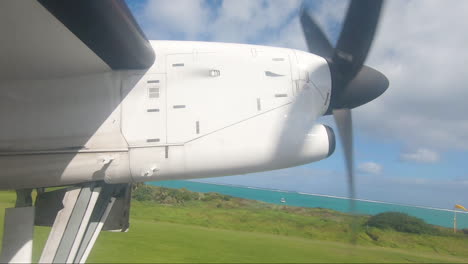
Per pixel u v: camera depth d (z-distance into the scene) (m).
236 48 3.90
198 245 8.74
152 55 3.56
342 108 4.38
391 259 8.72
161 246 8.27
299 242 10.32
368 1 4.11
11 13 2.59
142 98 3.57
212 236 10.23
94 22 2.76
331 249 9.51
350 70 4.29
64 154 3.45
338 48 4.34
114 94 3.56
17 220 3.83
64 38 2.97
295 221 13.91
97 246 7.83
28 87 3.54
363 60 4.25
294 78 3.85
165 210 14.93
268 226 12.94
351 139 4.27
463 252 10.37
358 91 4.26
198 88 3.65
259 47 3.99
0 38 2.92
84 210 3.55
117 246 7.95
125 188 4.66
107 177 3.48
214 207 17.23
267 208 18.33
